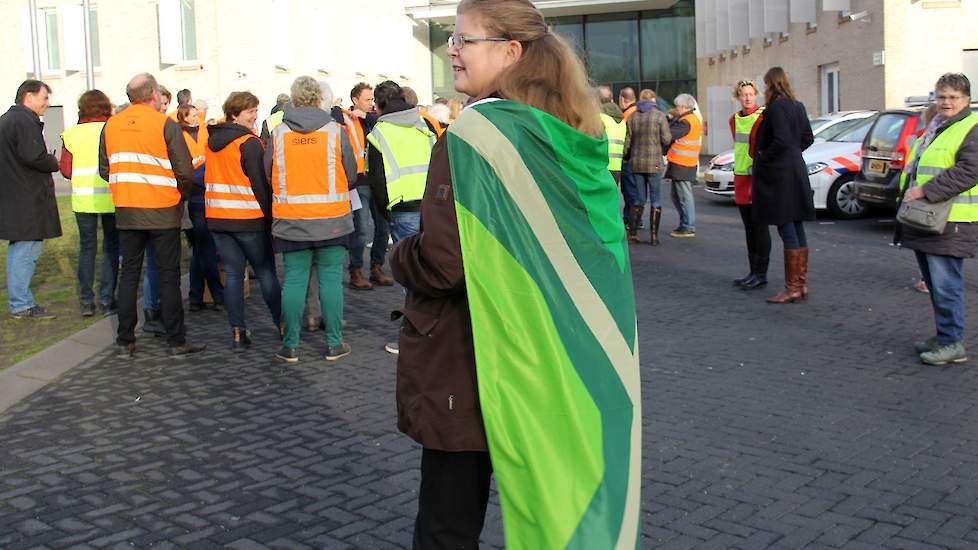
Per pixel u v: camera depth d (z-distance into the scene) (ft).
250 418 18.89
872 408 18.66
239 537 13.32
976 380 20.38
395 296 32.17
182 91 29.89
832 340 24.25
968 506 13.93
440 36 128.67
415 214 25.77
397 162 25.13
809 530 13.23
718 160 61.52
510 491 8.08
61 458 16.76
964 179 20.79
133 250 24.00
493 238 7.99
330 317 23.36
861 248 39.93
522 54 8.68
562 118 8.46
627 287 8.89
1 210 27.84
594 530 8.08
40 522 13.97
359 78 114.32
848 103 79.25
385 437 17.56
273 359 23.66
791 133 28.40
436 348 8.32
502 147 8.09
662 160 42.16
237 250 24.63
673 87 124.57
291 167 22.17
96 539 13.34
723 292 31.24
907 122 44.57
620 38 124.36
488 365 8.04
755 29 96.32
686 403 19.22
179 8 91.76
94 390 21.24
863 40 75.41
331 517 13.97
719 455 16.22
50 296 32.48
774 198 28.53
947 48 70.69
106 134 23.41
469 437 8.23
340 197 22.57
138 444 17.44
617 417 8.39
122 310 24.09
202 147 29.32
